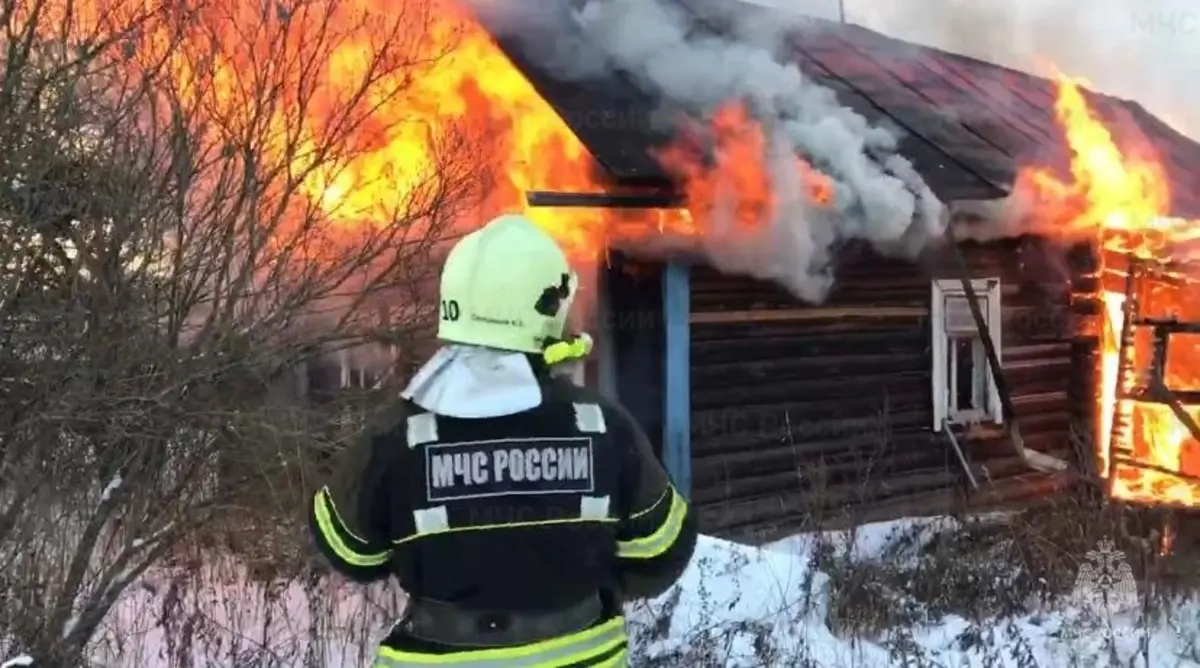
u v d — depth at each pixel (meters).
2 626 4.18
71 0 4.50
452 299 2.36
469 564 2.27
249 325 4.89
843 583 6.18
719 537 8.32
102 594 4.52
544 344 2.38
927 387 9.97
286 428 5.02
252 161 4.87
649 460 2.43
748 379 8.68
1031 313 10.95
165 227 4.65
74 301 4.34
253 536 5.33
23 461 4.30
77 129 4.46
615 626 2.41
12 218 4.28
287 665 4.70
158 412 4.47
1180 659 5.74
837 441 9.27
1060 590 6.75
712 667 5.02
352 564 2.37
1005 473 10.41
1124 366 10.88
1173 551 7.33
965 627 6.02
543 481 2.30
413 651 2.30
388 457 2.31
